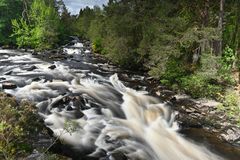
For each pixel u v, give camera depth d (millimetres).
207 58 20188
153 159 11398
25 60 28984
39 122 12031
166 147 12484
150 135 13367
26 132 10641
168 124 14742
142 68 26969
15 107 11711
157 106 17031
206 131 14289
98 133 12734
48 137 11594
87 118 14039
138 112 15898
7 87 17484
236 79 20719
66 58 31422
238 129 14570
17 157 9258
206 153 12258
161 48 21781
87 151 11172
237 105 17094
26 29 41062
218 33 21281
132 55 26750
